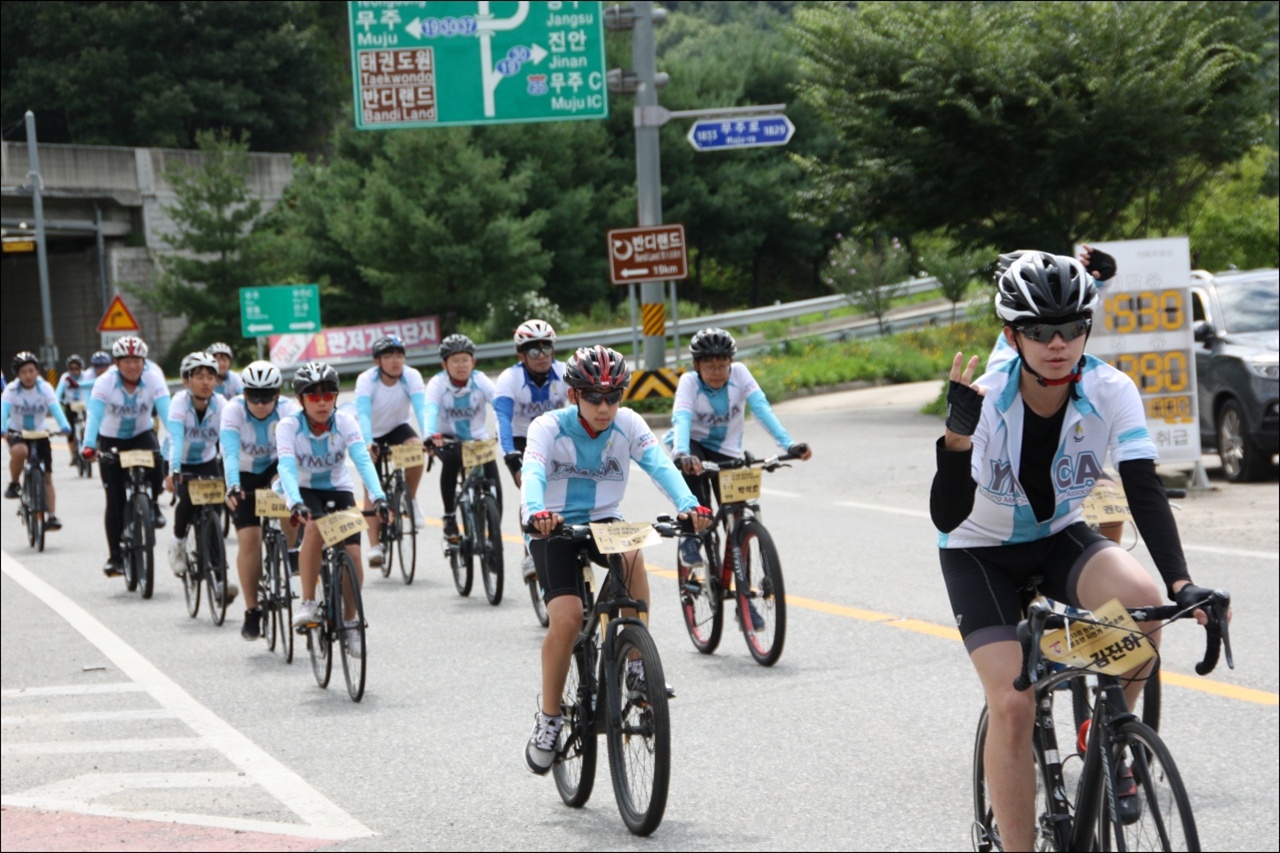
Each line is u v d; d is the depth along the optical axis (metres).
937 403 34.31
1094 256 8.81
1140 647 5.32
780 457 12.04
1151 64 32.22
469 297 68.81
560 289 80.38
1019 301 5.47
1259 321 22.33
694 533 8.37
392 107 31.36
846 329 60.44
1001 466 5.85
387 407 17.73
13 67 102.19
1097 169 32.81
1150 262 20.16
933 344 54.19
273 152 106.25
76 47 98.62
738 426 12.48
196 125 101.00
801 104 90.00
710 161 88.44
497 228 68.56
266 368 13.31
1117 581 5.85
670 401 33.59
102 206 82.06
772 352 52.25
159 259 76.88
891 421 33.16
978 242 34.66
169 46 101.19
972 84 32.41
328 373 11.97
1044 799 5.96
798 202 36.78
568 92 31.80
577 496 8.58
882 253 61.94
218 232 76.56
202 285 80.12
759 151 89.81
